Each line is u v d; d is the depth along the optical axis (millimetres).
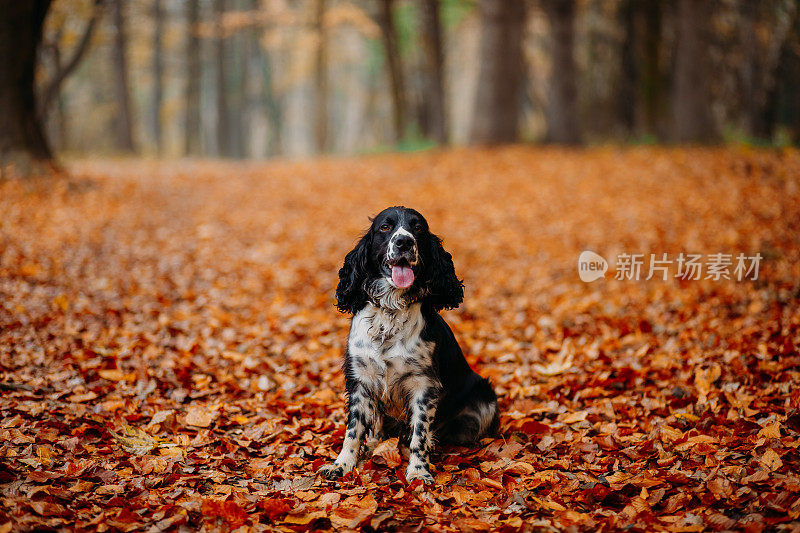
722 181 13531
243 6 37562
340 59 42656
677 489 3576
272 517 3328
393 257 3779
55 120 35688
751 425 4270
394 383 4031
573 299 7844
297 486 3717
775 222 10406
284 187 15305
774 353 5445
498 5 19328
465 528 3203
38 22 13383
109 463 3828
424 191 14391
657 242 10102
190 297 7738
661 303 7402
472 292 8430
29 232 9938
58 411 4449
